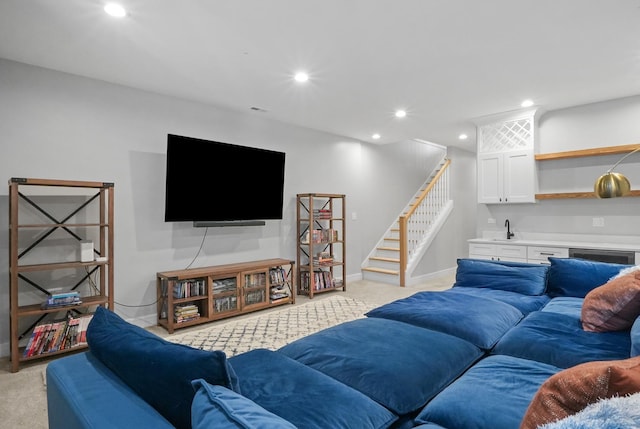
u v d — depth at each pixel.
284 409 1.25
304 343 1.90
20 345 3.07
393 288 5.63
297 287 5.18
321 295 5.18
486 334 2.07
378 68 3.24
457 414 1.26
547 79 3.53
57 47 2.81
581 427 0.65
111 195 3.18
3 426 2.05
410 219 6.32
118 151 3.60
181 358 0.99
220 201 4.18
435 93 3.91
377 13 2.37
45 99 3.19
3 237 2.99
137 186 3.72
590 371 0.81
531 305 2.71
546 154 4.55
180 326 3.65
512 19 2.45
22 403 2.29
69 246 3.32
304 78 3.46
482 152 5.08
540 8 2.32
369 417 1.26
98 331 1.35
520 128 4.74
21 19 2.40
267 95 3.93
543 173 4.75
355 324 2.16
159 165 3.88
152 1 2.21
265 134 4.84
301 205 5.27
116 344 1.20
